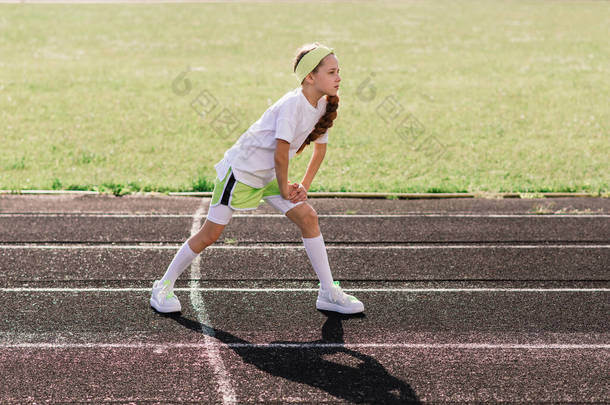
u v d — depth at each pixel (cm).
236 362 498
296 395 457
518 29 2500
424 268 682
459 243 756
